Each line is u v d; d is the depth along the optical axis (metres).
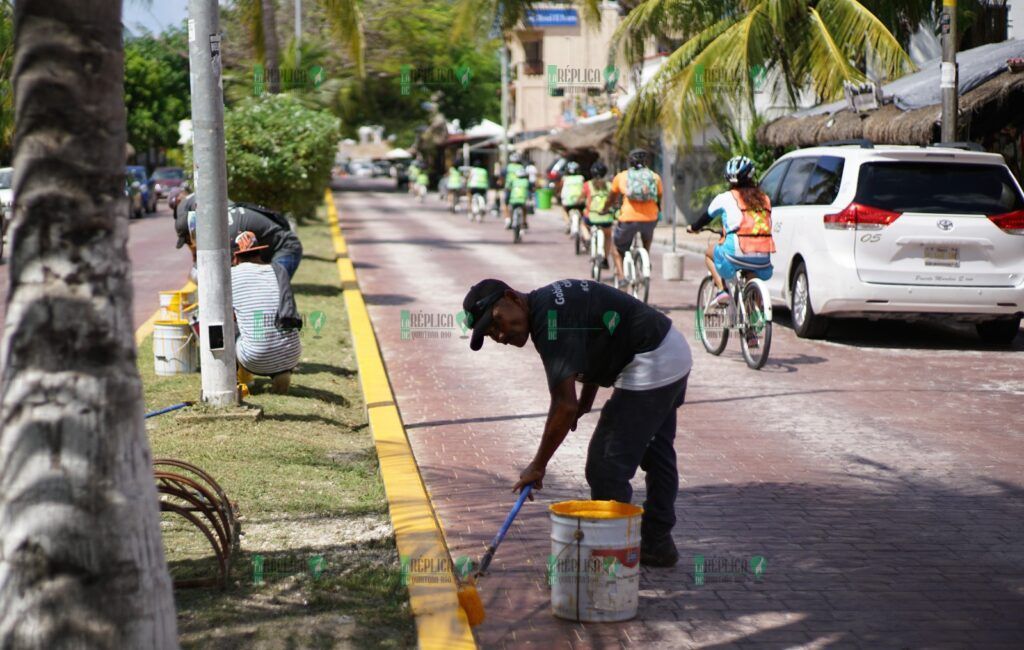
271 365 9.00
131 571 3.06
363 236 29.41
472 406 9.48
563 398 4.79
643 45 24.23
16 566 2.98
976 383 10.64
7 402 3.01
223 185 8.36
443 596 4.77
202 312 8.42
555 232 32.06
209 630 4.45
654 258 24.44
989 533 6.17
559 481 7.14
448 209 43.78
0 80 6.14
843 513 6.52
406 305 15.84
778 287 13.83
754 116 26.80
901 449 8.07
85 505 2.99
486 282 4.87
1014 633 4.79
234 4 14.77
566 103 40.16
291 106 16.66
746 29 21.52
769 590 5.26
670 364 5.05
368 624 4.57
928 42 24.75
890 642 4.67
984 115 17.72
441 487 7.00
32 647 2.97
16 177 3.02
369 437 8.12
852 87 18.86
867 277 12.30
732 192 11.37
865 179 12.33
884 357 12.07
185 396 8.99
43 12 2.97
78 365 3.00
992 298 12.26
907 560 5.71
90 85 3.01
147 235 30.38
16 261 3.03
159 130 42.16
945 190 12.32
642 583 5.34
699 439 8.35
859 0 22.38
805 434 8.52
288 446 7.55
